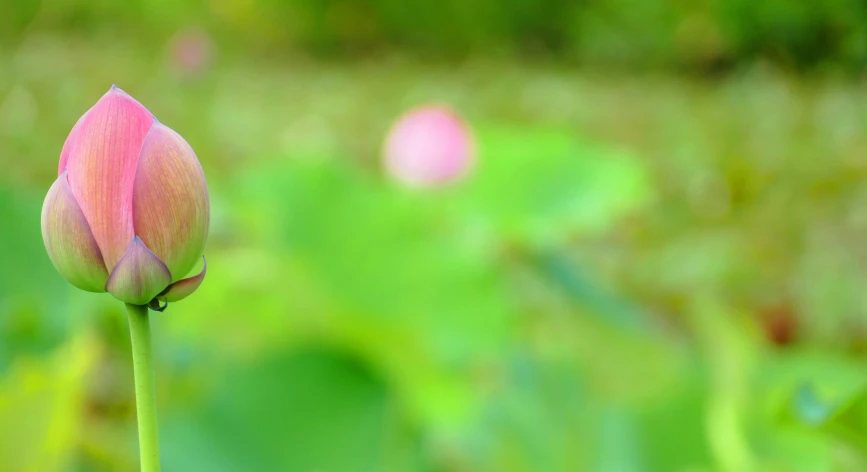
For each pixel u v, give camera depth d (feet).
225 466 5.99
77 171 4.00
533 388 7.30
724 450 5.78
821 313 13.76
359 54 65.16
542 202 12.71
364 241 9.22
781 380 7.09
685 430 6.57
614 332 7.82
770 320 13.57
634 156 27.32
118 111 4.02
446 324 8.96
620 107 38.81
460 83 47.70
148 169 3.99
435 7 63.67
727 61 53.78
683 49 54.70
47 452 5.26
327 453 6.07
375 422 6.19
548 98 40.88
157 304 4.03
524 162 13.17
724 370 5.93
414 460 6.11
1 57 47.96
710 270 15.76
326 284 8.32
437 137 11.37
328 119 34.24
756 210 20.86
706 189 22.22
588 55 57.72
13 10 62.95
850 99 38.45
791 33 49.90
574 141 13.47
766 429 5.98
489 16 62.64
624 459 6.51
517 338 9.26
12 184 7.27
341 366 6.34
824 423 4.88
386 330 7.06
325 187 9.53
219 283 9.16
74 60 47.21
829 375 7.22
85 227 3.98
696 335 12.00
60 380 5.20
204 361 7.30
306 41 65.57
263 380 6.29
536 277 10.56
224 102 35.27
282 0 64.59
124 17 65.26
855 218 19.45
